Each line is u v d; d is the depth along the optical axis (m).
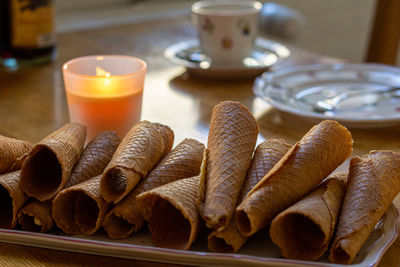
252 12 1.03
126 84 0.84
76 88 0.84
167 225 0.71
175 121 0.92
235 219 0.66
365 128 0.90
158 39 1.20
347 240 0.63
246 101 0.97
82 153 0.76
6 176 0.73
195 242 0.70
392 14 1.28
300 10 1.75
